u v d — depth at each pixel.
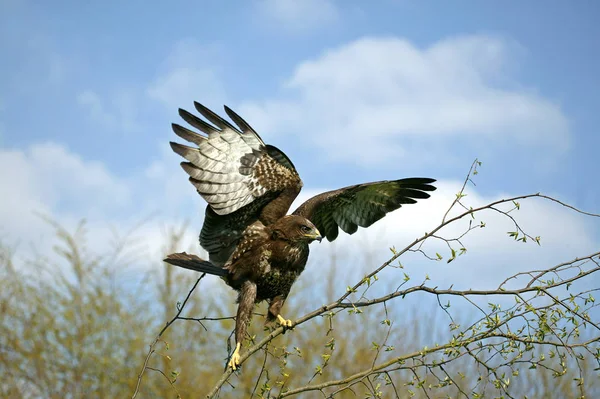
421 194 8.30
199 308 15.18
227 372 6.50
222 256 7.59
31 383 14.58
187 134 7.12
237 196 7.18
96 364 14.48
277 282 7.41
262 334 14.13
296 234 7.28
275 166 7.40
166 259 6.70
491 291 5.69
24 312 14.66
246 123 7.32
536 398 9.79
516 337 5.48
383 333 13.59
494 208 5.74
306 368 13.66
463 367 10.43
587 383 10.29
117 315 14.95
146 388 14.75
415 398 10.70
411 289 5.88
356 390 13.30
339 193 8.10
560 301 5.45
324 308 6.09
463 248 5.71
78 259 15.02
